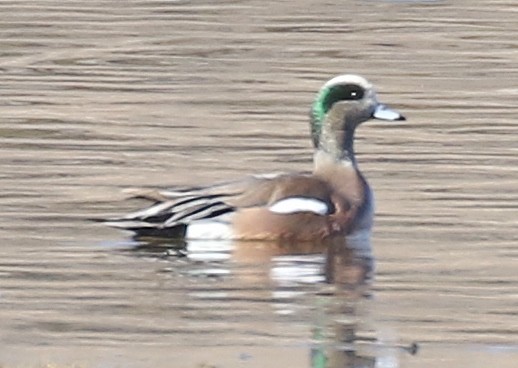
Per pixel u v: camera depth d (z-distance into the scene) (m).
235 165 19.53
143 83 24.56
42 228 16.66
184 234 16.38
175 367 12.03
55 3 31.69
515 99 23.48
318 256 15.88
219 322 13.55
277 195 16.47
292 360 12.34
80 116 22.14
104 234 16.48
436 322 13.59
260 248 16.17
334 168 17.02
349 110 17.14
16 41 27.80
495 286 14.78
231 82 24.69
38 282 14.77
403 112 22.64
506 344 12.94
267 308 14.02
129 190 16.84
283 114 22.45
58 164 19.42
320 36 28.50
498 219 17.16
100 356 12.38
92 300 14.21
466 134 21.20
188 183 18.61
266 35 28.59
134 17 30.30
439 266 15.45
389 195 18.11
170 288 14.64
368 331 13.30
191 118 22.12
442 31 29.09
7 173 18.92
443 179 18.83
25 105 22.83
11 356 12.32
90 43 27.77
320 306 14.10
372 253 15.95
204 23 29.69
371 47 27.56
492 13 30.97
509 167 19.38
